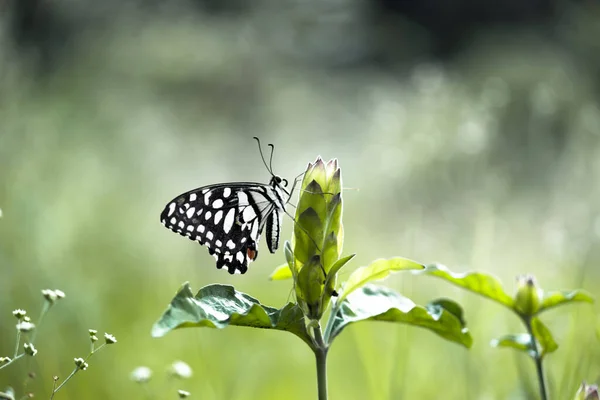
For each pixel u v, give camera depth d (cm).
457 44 3136
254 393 721
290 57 2828
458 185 964
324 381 372
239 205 516
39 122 1016
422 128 992
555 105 1104
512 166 1063
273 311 361
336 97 2436
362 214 1206
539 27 2725
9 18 1003
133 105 1605
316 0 3111
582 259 813
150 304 822
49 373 653
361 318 384
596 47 2092
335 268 374
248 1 3038
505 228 965
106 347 718
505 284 902
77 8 2228
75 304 749
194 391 675
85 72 1866
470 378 666
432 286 902
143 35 2264
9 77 958
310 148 1934
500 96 1063
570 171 966
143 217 1016
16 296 734
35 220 818
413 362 698
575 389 541
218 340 753
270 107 2298
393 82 2653
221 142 1905
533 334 470
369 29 3186
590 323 604
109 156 1171
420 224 946
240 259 525
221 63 2328
